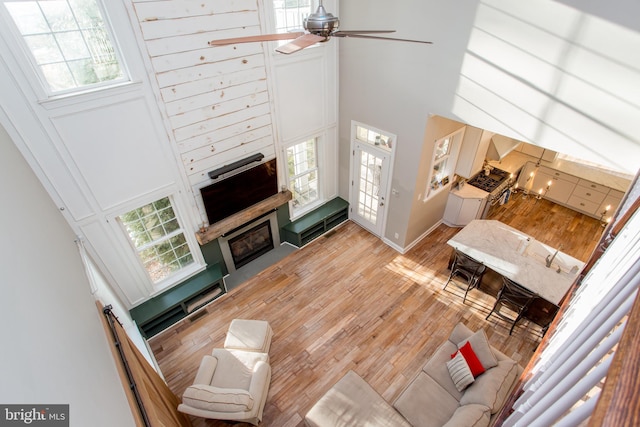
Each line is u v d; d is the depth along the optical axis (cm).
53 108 325
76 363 136
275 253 619
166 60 377
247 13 415
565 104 330
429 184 568
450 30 386
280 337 477
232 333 436
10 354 79
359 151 600
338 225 688
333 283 556
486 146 604
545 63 328
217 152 469
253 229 570
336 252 619
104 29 333
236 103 458
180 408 342
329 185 670
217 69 420
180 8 364
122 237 427
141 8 341
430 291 536
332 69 546
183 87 402
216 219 505
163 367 446
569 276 439
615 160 317
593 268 226
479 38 366
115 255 428
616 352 45
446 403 348
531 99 352
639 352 41
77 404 110
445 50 401
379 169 579
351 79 541
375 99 520
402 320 494
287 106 520
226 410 337
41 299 134
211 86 424
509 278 442
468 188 654
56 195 357
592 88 308
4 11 279
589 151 331
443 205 654
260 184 536
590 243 627
